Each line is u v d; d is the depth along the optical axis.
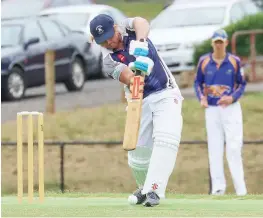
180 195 35.25
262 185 52.84
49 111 63.97
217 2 80.19
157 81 28.61
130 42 28.27
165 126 28.50
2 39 72.25
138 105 27.42
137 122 27.34
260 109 61.47
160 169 28.52
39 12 88.69
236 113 42.09
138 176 29.91
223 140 42.59
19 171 29.41
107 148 57.44
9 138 57.94
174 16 78.62
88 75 83.62
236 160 42.22
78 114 63.16
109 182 55.09
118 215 26.97
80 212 27.91
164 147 28.41
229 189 53.12
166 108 28.58
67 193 37.28
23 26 73.12
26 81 71.62
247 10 81.12
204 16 78.12
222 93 42.00
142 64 27.47
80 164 56.44
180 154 55.81
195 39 74.31
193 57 73.00
